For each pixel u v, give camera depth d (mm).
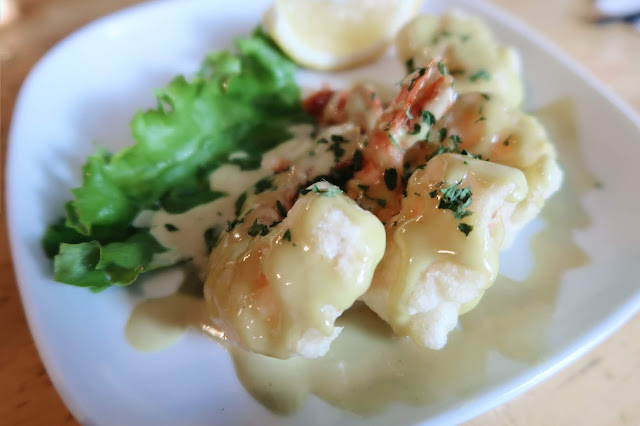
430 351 123
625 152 159
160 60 187
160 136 154
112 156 151
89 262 127
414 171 130
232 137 169
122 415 108
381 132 140
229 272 120
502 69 171
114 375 114
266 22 184
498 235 124
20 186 136
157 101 170
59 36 210
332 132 157
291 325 111
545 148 142
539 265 140
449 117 146
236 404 114
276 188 142
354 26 194
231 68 177
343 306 112
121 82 177
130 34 185
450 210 119
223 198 152
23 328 129
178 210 149
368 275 114
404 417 110
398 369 121
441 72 141
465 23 187
